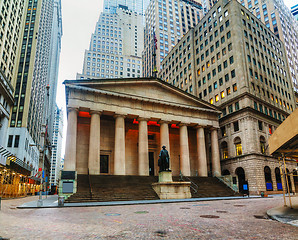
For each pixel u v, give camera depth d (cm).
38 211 1706
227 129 5441
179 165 5022
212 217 1284
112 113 4094
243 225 1026
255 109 5112
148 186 3322
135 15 18762
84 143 4288
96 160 3703
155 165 4834
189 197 3097
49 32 11994
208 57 6506
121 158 3841
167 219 1229
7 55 5731
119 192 2966
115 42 16312
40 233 884
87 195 2755
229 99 5562
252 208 1741
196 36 7181
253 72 5644
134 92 4303
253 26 6306
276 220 1154
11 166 3819
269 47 6700
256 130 5016
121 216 1371
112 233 888
